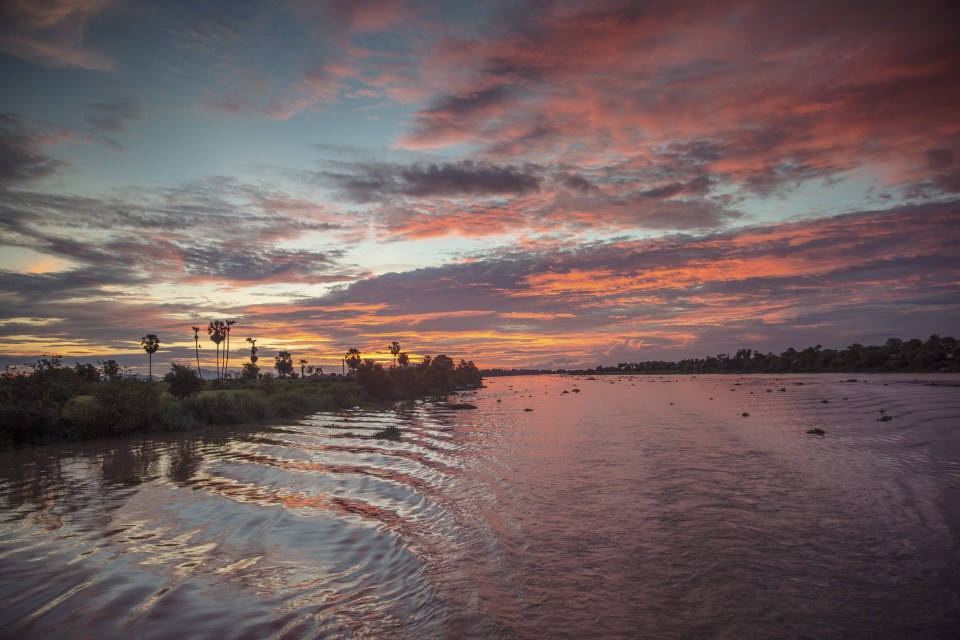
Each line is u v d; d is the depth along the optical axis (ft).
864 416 126.00
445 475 68.80
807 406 160.56
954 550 38.09
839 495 53.47
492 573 35.99
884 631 27.27
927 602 30.35
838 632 27.22
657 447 86.28
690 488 57.62
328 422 146.72
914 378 359.05
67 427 113.80
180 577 35.76
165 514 51.34
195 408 145.07
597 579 34.55
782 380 436.35
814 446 83.71
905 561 36.29
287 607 31.07
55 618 29.66
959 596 31.01
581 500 53.98
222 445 100.53
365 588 33.88
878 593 31.65
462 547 41.32
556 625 28.50
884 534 41.78
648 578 34.53
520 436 106.22
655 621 28.81
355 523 48.14
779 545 39.93
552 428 119.03
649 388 341.82
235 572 36.65
